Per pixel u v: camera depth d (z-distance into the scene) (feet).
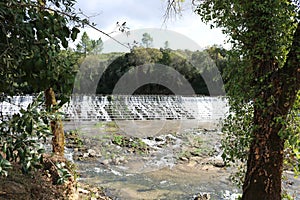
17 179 11.82
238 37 12.50
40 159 4.08
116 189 20.81
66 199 12.73
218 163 27.58
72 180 14.02
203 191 21.30
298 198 19.21
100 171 24.57
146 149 30.83
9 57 3.83
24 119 3.88
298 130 11.05
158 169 25.61
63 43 4.33
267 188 11.52
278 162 11.54
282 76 11.03
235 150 13.47
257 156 11.72
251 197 11.76
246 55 12.46
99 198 18.19
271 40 11.70
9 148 3.87
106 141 31.32
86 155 28.22
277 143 11.40
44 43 4.01
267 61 11.90
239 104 13.19
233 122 14.21
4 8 3.71
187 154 30.30
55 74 4.11
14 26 3.83
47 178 12.72
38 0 4.37
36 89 4.13
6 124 3.92
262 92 11.70
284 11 11.27
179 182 22.97
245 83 12.47
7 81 4.30
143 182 22.57
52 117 4.21
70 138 32.24
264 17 11.35
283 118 11.00
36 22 4.05
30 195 11.22
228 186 22.44
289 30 11.78
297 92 11.21
